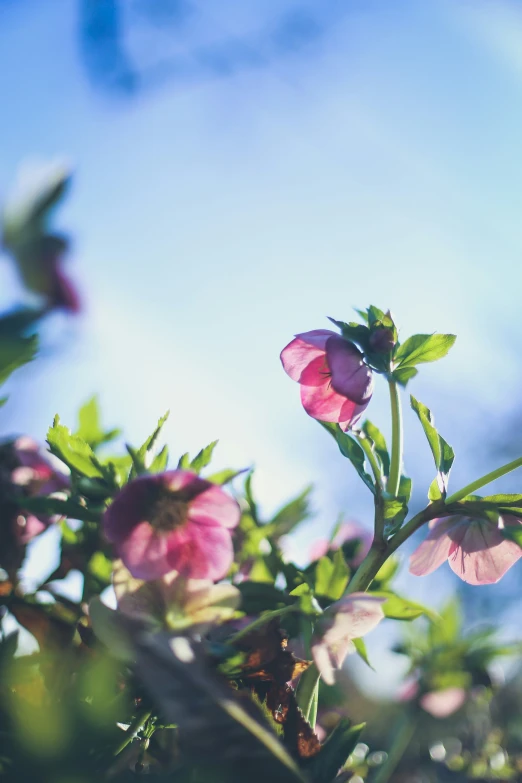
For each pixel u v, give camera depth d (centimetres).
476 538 78
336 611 68
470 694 92
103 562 73
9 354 62
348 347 75
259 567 78
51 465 75
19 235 64
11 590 72
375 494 73
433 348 76
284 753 59
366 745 87
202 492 68
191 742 58
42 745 59
